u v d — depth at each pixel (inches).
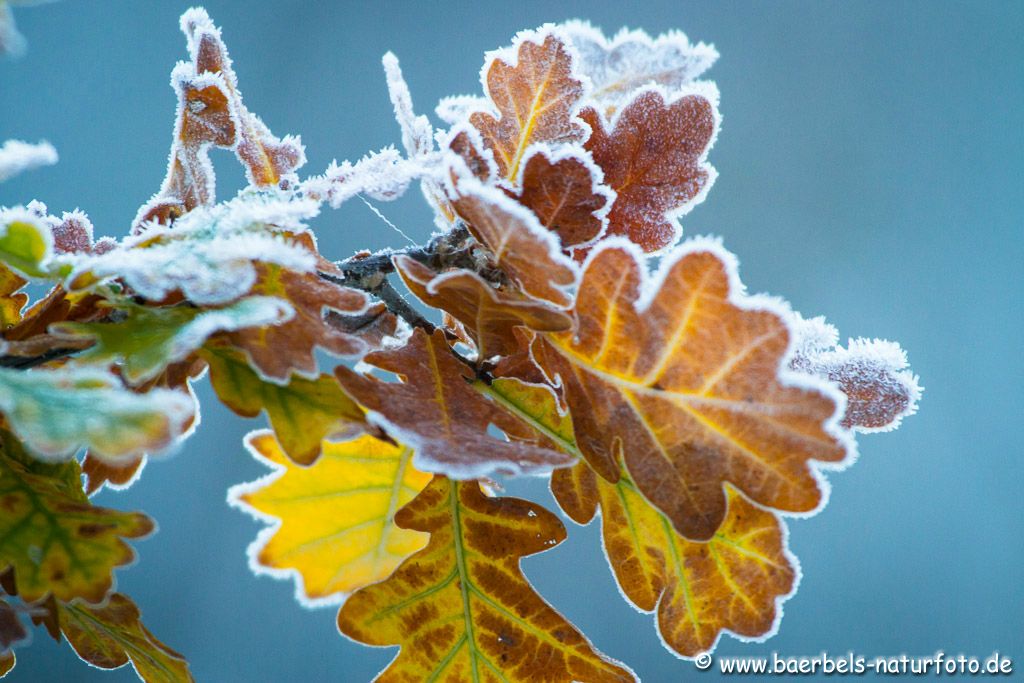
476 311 29.0
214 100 31.0
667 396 28.5
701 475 28.4
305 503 29.6
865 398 29.6
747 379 28.0
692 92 30.3
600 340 28.6
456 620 29.8
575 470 29.8
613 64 32.1
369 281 29.9
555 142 30.4
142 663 29.5
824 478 28.0
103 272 27.3
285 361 27.6
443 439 28.0
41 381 26.5
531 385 29.8
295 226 29.4
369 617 29.5
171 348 27.0
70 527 28.0
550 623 29.9
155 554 109.3
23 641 28.3
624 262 28.3
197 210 29.3
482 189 28.0
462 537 29.9
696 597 29.3
